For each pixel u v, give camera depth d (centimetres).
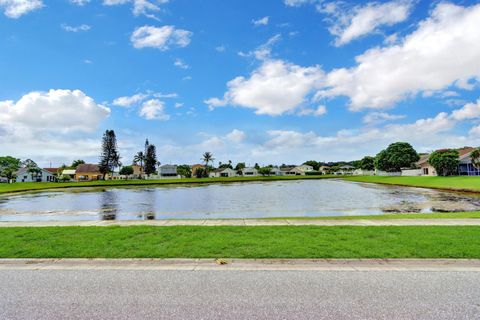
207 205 2362
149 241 802
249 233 900
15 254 688
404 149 8494
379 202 2439
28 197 3528
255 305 425
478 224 1048
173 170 12800
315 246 726
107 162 10100
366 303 428
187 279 532
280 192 3881
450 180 4647
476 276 538
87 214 1861
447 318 383
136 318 390
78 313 406
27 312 411
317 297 450
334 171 15100
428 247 704
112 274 564
